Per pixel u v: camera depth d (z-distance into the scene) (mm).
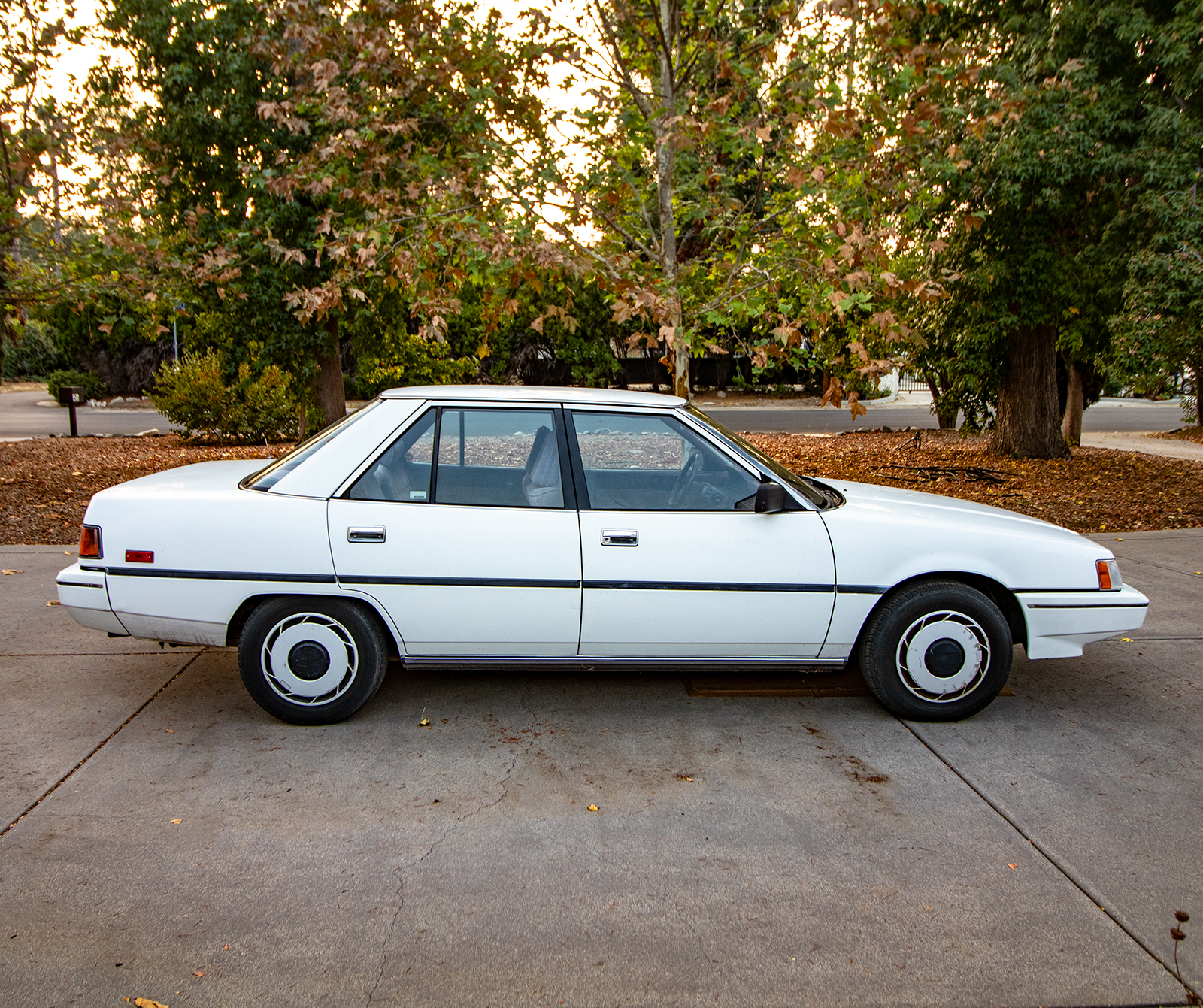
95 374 33812
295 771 3561
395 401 3996
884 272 5473
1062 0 9352
